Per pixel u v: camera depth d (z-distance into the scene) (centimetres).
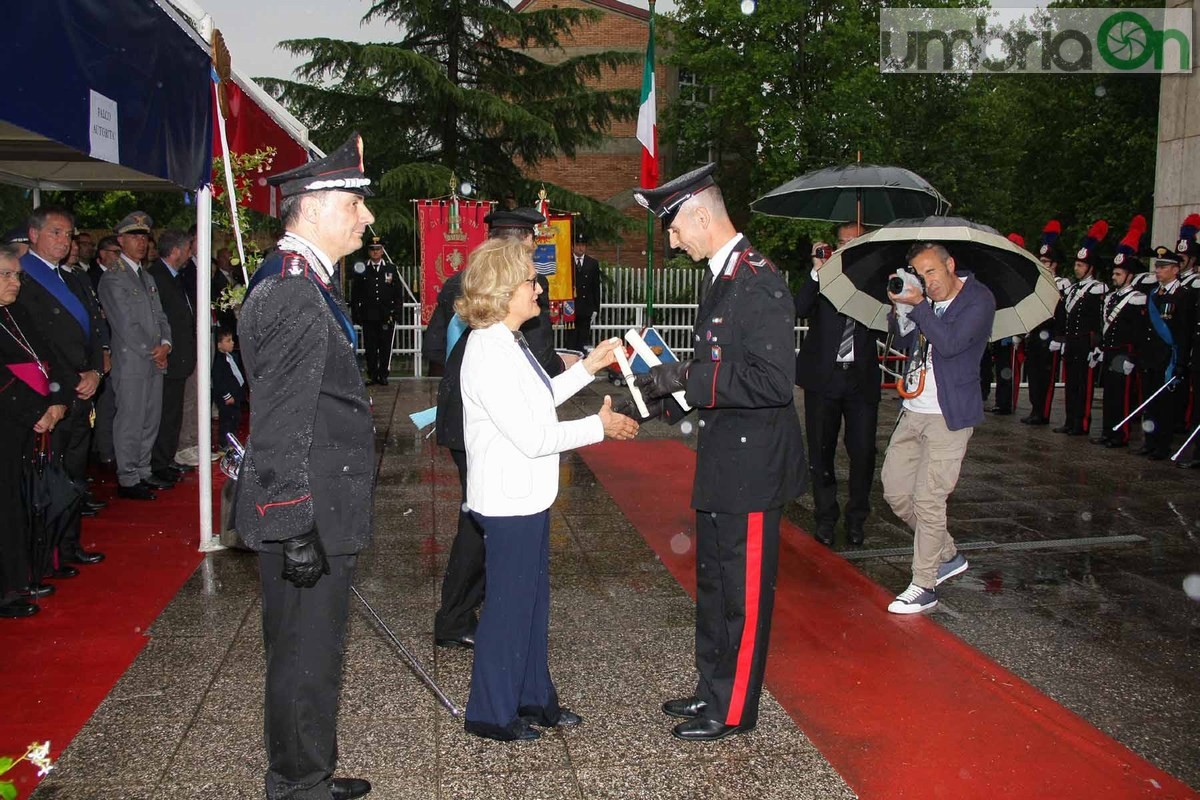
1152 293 951
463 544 433
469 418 345
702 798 324
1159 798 327
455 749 354
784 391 335
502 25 1980
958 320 471
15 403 472
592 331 1675
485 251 334
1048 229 1280
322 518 289
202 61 555
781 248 2177
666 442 994
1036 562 598
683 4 2183
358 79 1975
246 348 283
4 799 269
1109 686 418
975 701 401
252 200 774
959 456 497
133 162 441
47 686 400
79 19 382
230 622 473
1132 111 2519
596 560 590
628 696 401
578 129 2092
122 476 719
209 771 334
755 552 351
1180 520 700
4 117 318
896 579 567
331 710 300
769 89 2144
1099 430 1126
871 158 2122
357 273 1402
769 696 404
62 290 593
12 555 481
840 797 326
